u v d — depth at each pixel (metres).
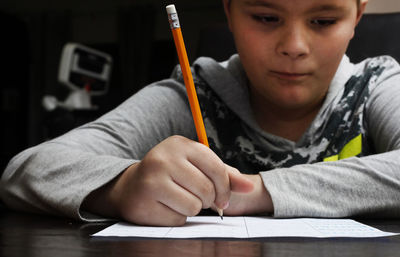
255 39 0.67
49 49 6.81
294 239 0.40
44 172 0.60
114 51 6.75
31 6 6.75
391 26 1.07
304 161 0.80
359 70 0.90
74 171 0.58
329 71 0.69
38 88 6.82
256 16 0.67
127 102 0.84
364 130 0.85
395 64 0.90
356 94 0.85
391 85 0.83
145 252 0.34
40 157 0.63
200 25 6.18
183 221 0.48
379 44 1.06
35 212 0.61
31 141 6.70
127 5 6.52
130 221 0.50
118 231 0.44
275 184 0.55
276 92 0.70
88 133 0.71
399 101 0.77
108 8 6.68
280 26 0.65
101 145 0.70
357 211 0.54
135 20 6.51
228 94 0.85
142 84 6.46
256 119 0.87
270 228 0.45
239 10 0.69
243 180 0.50
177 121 0.84
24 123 3.06
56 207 0.55
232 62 0.90
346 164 0.57
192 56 6.16
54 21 6.82
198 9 6.19
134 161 0.56
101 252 0.34
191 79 0.51
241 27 0.69
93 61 2.97
